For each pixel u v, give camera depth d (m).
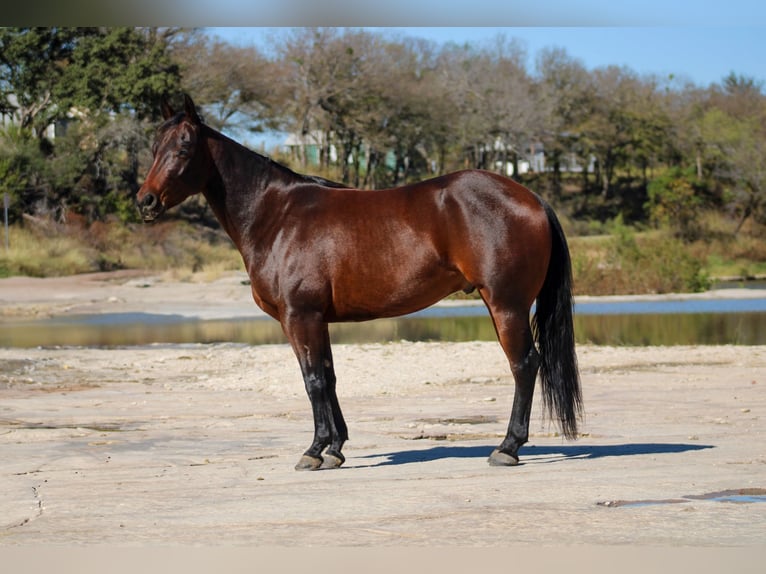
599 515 7.05
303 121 76.31
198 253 55.75
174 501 7.80
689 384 15.39
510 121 90.00
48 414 13.16
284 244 8.95
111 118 61.53
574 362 8.80
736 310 34.25
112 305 36.84
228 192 9.12
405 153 90.56
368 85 79.25
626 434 10.87
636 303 37.59
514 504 7.45
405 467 9.10
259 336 27.03
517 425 8.89
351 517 7.14
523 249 8.55
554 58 101.56
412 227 8.71
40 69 62.97
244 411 13.39
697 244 70.56
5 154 57.41
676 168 84.38
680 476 8.40
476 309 36.09
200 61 68.06
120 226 56.59
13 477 8.89
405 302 8.80
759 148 81.69
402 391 15.26
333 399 9.16
